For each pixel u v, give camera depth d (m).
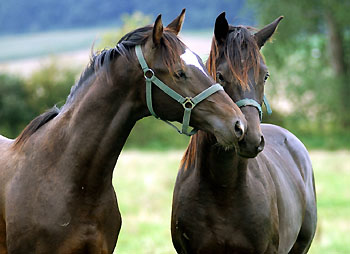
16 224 7.10
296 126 53.75
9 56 113.31
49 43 132.62
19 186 7.22
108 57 7.29
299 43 51.25
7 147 8.02
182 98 6.91
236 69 7.68
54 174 7.21
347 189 24.58
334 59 55.69
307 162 10.77
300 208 9.73
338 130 53.41
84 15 168.38
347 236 16.50
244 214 8.12
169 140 54.19
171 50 6.93
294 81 53.88
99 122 7.26
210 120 6.88
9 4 178.38
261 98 7.88
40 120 7.69
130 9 158.50
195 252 8.50
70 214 7.12
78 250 7.17
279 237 8.79
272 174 8.98
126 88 7.22
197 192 8.31
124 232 16.53
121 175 27.33
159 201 20.94
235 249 8.23
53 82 60.25
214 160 7.91
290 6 48.94
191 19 107.50
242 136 6.81
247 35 7.93
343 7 50.16
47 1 177.00
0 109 57.94
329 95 52.97
